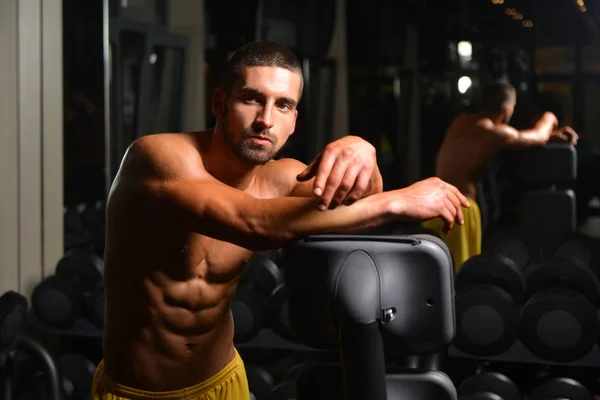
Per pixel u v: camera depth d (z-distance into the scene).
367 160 1.23
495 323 2.95
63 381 3.17
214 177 1.49
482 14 4.39
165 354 1.60
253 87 1.32
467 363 3.72
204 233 1.31
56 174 3.79
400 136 5.00
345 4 5.28
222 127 1.40
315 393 1.34
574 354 2.88
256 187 1.60
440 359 1.71
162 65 4.82
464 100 4.62
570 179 3.84
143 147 1.41
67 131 3.86
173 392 1.63
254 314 3.19
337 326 1.24
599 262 3.73
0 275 3.54
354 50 5.27
